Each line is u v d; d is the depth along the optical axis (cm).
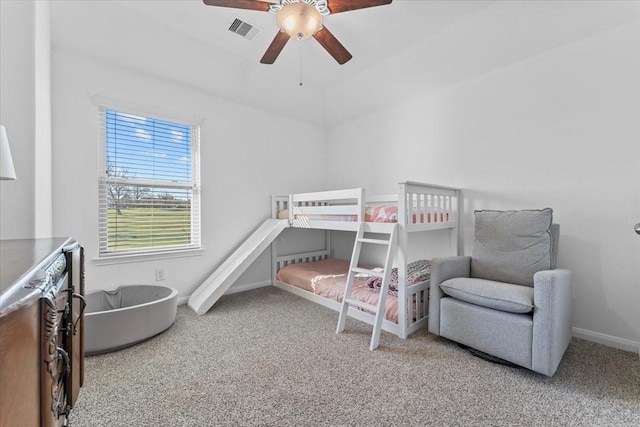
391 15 236
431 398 153
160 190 303
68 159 247
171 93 303
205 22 247
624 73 209
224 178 344
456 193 298
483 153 284
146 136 292
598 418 139
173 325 249
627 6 197
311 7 184
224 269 321
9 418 54
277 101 372
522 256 212
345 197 277
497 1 220
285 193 404
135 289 274
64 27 228
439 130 320
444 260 221
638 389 161
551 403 149
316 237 439
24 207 147
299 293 338
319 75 337
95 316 195
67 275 105
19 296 56
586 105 225
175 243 313
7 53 143
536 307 167
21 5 147
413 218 244
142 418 138
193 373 176
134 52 262
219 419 138
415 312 244
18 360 57
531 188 254
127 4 227
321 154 448
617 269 213
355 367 183
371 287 270
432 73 300
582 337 226
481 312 190
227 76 316
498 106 273
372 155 390
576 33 223
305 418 139
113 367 182
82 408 144
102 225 269
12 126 144
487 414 142
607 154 216
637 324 205
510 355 176
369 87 349
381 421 137
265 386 163
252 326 248
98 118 262
